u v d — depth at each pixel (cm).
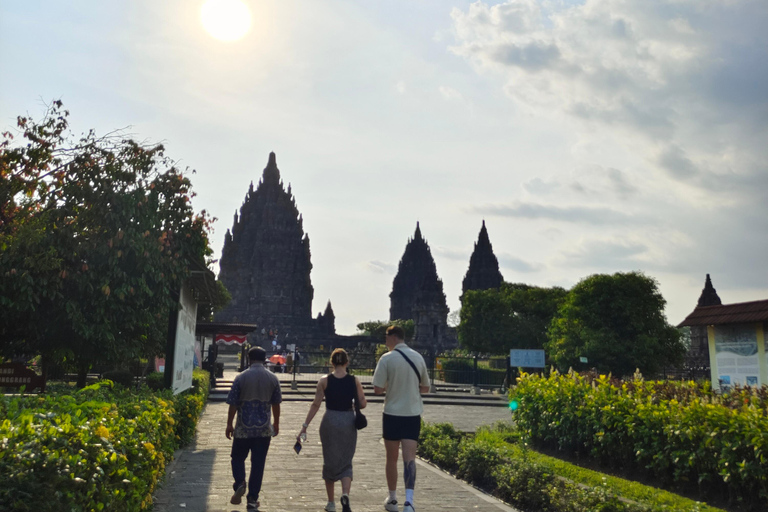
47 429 586
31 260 1503
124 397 1185
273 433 995
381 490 1158
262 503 1015
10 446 513
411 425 948
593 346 5503
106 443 635
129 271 1681
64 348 1761
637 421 1342
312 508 991
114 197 1622
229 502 1012
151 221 1667
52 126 1673
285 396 3338
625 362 5534
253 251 15262
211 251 1925
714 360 2288
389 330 1008
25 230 1498
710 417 1157
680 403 1288
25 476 470
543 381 1816
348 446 937
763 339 2059
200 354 4525
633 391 1559
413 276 19425
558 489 1027
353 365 5362
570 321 5875
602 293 5662
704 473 1142
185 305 1827
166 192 1752
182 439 1573
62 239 1600
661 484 1260
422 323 12488
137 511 727
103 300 1644
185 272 1731
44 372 1838
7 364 1352
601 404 1470
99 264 1636
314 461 1428
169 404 1266
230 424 992
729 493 1114
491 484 1234
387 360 964
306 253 15588
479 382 5159
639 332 5625
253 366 1006
